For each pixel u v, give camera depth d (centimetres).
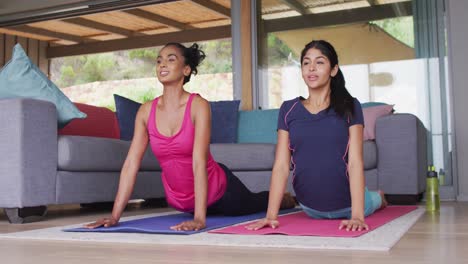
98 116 407
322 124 216
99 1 612
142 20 872
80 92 975
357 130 211
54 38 948
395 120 381
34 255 143
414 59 478
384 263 123
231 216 269
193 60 226
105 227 207
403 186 378
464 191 457
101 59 968
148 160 367
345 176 221
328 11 509
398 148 380
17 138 262
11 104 264
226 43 865
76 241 175
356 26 498
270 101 524
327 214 237
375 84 488
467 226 212
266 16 529
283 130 221
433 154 468
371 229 194
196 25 881
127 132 409
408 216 260
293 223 218
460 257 131
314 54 215
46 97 285
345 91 217
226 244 159
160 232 191
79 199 298
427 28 475
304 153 222
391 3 488
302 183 229
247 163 386
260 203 282
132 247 157
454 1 468
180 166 231
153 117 225
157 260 131
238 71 531
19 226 243
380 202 287
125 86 955
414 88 477
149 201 415
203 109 219
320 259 130
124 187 220
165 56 219
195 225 196
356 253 139
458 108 462
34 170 267
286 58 520
